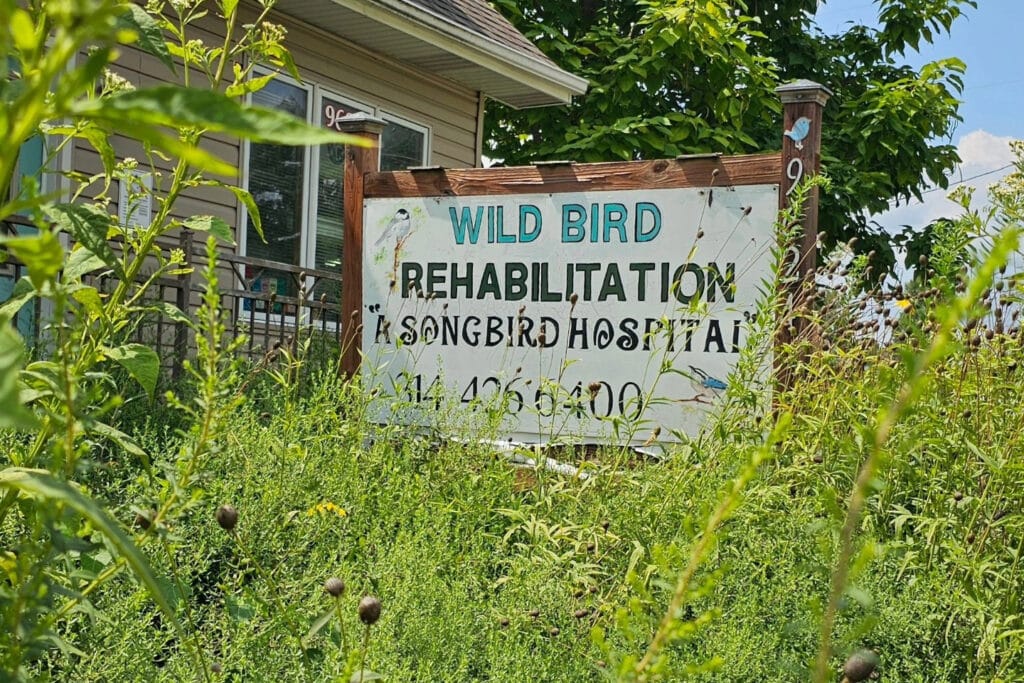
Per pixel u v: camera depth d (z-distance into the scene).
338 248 10.83
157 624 2.93
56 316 1.28
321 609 2.75
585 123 15.86
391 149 11.49
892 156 17.06
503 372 5.16
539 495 4.25
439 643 2.90
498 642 2.93
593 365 5.59
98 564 2.02
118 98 0.84
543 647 2.94
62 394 1.54
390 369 6.04
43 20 1.01
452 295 5.95
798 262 4.78
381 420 5.73
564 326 5.68
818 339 4.48
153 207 8.33
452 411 5.29
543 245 5.75
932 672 3.10
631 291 5.55
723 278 5.34
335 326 10.45
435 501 4.11
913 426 3.69
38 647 1.54
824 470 3.85
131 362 1.83
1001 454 3.69
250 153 9.62
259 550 3.24
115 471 3.33
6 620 1.51
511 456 4.85
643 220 5.53
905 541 3.65
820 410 4.29
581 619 3.04
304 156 10.29
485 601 3.42
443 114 12.29
